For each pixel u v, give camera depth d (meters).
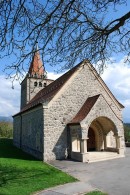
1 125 51.03
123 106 25.05
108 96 24.34
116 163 17.75
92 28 5.88
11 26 4.83
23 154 24.42
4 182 12.01
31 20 5.05
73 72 23.12
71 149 21.11
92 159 19.25
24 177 13.14
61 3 4.92
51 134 20.72
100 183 11.91
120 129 21.69
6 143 38.12
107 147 23.48
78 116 21.31
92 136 24.72
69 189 10.80
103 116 20.98
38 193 10.21
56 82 27.97
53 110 21.20
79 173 14.51
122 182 11.98
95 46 6.29
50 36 5.46
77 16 5.52
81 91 23.02
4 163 17.78
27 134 26.91
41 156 20.45
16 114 33.47
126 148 29.59
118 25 5.39
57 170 15.34
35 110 23.64
